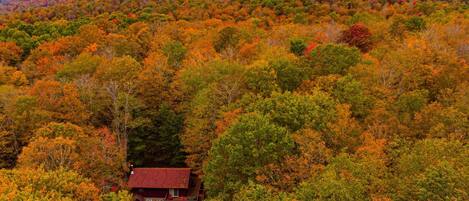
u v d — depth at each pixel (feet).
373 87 185.37
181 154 231.91
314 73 208.95
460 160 116.57
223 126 180.04
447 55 204.85
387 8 444.55
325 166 133.18
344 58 209.97
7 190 124.77
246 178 146.61
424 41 225.15
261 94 192.44
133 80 254.47
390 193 114.11
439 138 139.95
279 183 135.54
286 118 161.17
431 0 452.76
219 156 149.89
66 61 318.45
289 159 138.82
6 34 451.53
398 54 209.26
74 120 220.84
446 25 269.44
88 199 141.18
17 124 220.02
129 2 600.80
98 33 389.19
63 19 538.06
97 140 192.75
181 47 308.19
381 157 130.52
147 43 360.28
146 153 235.61
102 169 188.34
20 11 633.20
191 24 423.64
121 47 342.44
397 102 168.35
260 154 144.56
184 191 213.66
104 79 257.14
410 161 120.47
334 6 471.21
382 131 153.58
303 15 431.43
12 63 381.19
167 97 249.34
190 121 207.41
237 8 506.48
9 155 225.76
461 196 102.42
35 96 230.07
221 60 239.50
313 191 116.37
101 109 240.12
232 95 201.67
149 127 235.81
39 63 339.77
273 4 502.38
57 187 136.98
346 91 177.37
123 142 227.61
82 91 244.01
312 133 144.05
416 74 189.06
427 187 106.52
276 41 301.22
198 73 232.32
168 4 563.89
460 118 145.89
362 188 113.29
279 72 206.18
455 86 183.42
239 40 304.91
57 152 169.27
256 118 154.51
